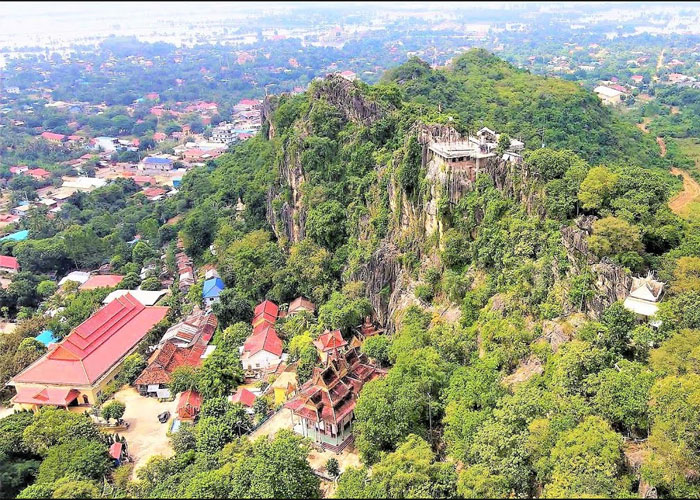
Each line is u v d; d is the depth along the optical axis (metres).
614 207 98.56
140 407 117.00
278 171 183.88
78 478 86.75
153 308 151.12
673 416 67.88
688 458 65.69
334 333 121.31
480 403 83.75
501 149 115.62
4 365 126.81
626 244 92.44
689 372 74.12
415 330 106.56
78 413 107.62
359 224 145.25
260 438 88.50
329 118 167.00
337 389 97.56
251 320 145.75
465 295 109.25
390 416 86.19
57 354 122.69
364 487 74.81
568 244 96.56
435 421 90.44
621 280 89.38
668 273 90.94
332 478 87.31
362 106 163.12
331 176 158.62
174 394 119.06
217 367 118.81
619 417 72.69
